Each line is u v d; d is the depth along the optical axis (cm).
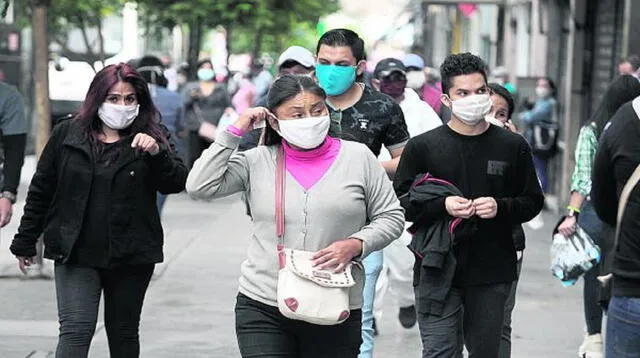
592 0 4000
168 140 1438
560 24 4784
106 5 4141
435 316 1359
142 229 1400
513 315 2314
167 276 2633
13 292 2377
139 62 3238
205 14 4656
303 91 1164
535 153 4103
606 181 1155
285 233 1175
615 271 1135
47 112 2645
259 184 1188
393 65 1919
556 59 4900
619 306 1130
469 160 1366
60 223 1386
